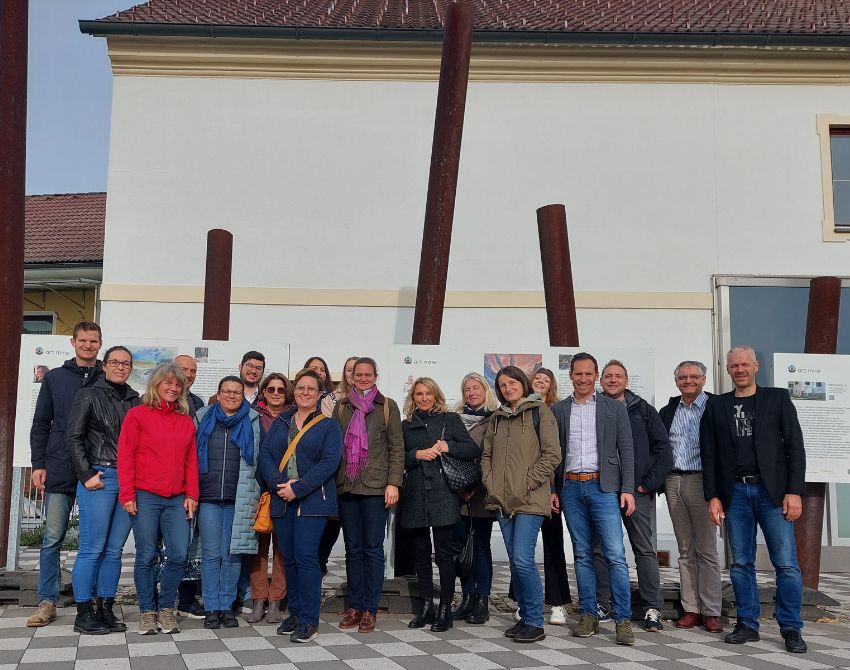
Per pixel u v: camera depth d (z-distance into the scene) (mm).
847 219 10188
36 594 5676
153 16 10266
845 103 10195
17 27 6508
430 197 7051
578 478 5129
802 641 4758
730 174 10047
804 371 6344
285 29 9883
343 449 5086
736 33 9930
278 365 7031
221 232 8062
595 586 5219
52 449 5145
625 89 10195
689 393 5527
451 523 5102
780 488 4902
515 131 10109
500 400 5148
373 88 10156
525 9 11891
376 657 4379
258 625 5188
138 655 4328
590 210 9977
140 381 6891
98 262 12602
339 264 9883
